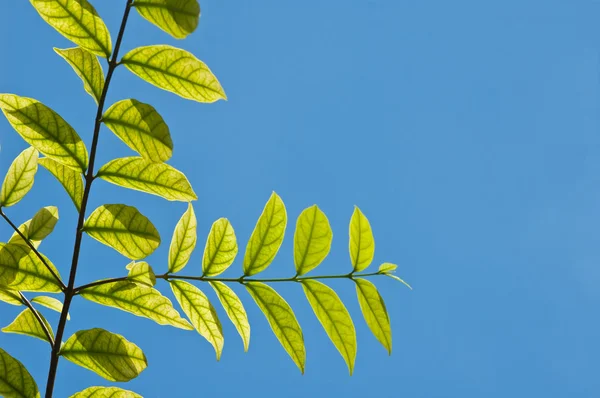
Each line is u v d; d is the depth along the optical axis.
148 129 0.86
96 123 0.86
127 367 0.88
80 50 0.85
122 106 0.86
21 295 0.88
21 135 0.86
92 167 0.87
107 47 0.85
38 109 0.86
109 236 0.88
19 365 0.86
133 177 0.88
